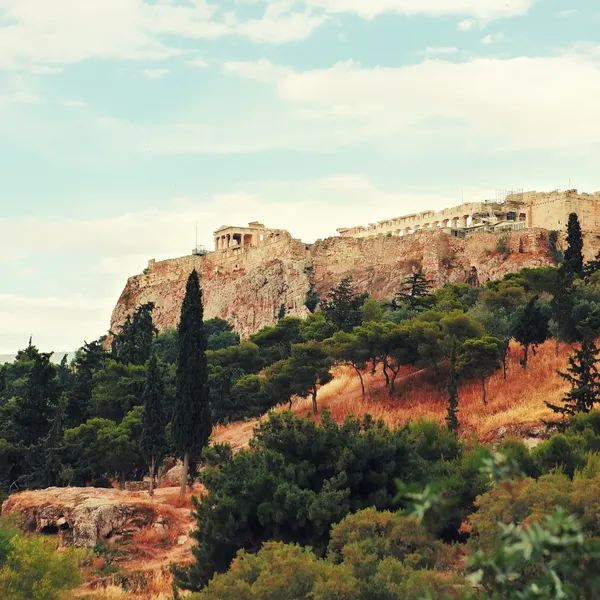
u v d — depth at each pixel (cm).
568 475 3541
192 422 5641
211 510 3497
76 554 3712
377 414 6172
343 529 2905
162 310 17125
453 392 5519
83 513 4553
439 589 2209
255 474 3541
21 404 7106
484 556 1065
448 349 6444
